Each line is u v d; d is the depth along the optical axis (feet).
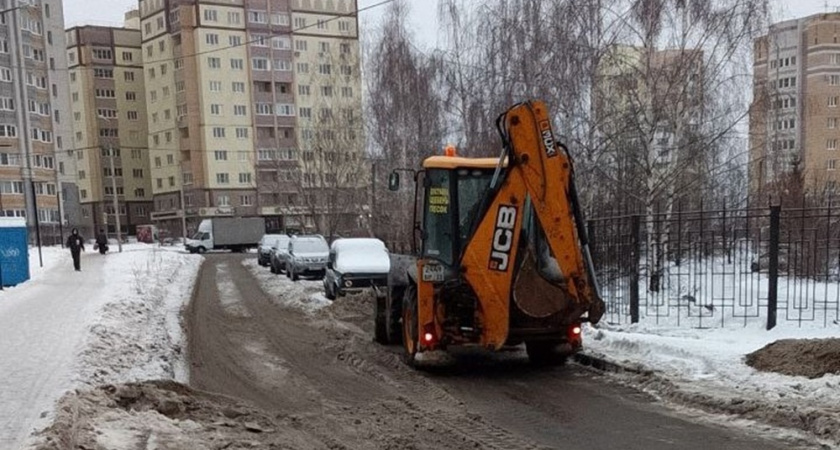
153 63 243.19
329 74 149.59
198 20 223.71
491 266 28.22
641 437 20.31
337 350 37.52
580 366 30.35
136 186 280.10
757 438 19.57
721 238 47.96
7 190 180.96
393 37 97.71
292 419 23.50
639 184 57.26
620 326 36.01
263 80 232.12
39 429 19.12
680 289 44.68
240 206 231.71
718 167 59.31
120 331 37.83
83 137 272.10
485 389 27.04
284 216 191.72
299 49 236.63
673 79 53.52
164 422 21.62
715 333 32.71
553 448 19.70
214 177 228.84
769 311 32.81
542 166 27.73
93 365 28.48
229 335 43.47
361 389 28.22
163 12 235.40
